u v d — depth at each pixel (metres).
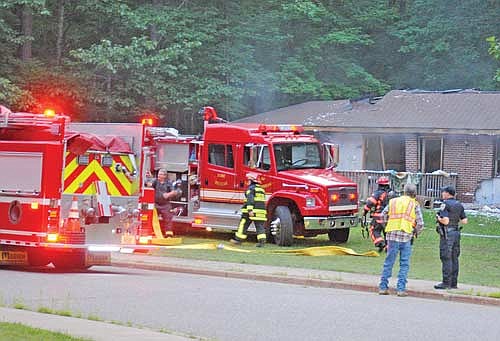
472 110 50.81
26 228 22.86
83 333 14.17
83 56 55.00
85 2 57.81
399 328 16.33
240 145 33.00
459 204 21.86
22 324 14.41
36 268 24.48
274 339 14.95
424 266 26.75
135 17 57.97
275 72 66.88
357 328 16.20
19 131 23.66
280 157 32.47
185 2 62.22
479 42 71.06
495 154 49.53
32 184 22.83
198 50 61.28
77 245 23.06
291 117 56.78
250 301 19.17
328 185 31.45
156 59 56.41
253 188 31.16
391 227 21.28
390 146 53.81
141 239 24.34
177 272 25.11
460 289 21.70
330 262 26.98
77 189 23.16
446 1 71.94
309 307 18.56
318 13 68.94
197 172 34.06
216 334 15.30
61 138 22.78
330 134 54.28
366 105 55.97
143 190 24.34
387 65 76.62
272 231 31.61
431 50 72.06
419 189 48.81
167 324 16.11
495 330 16.42
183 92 60.22
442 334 15.81
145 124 24.45
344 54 73.94
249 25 64.75
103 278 22.61
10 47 57.34
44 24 60.28
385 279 21.38
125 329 14.95
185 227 34.84
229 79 62.38
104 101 57.53
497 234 35.19
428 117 50.84
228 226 33.16
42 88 56.88
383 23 76.00
